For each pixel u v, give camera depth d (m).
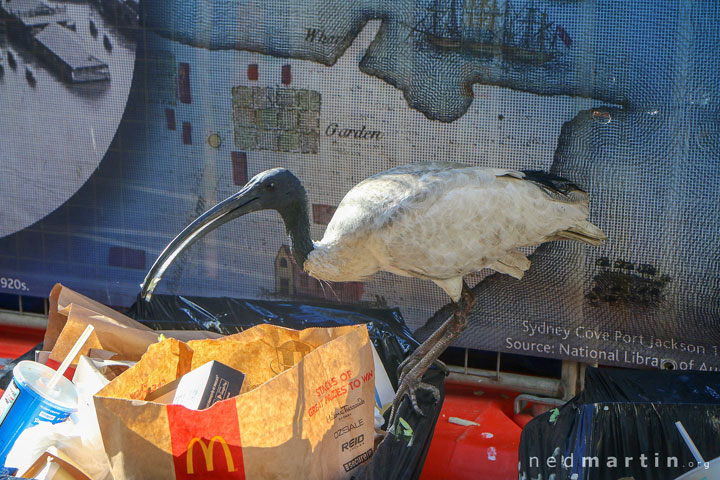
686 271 3.29
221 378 2.20
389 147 3.52
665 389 2.72
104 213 3.95
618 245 3.36
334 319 3.35
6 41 3.79
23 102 3.87
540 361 3.94
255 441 2.00
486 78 3.31
